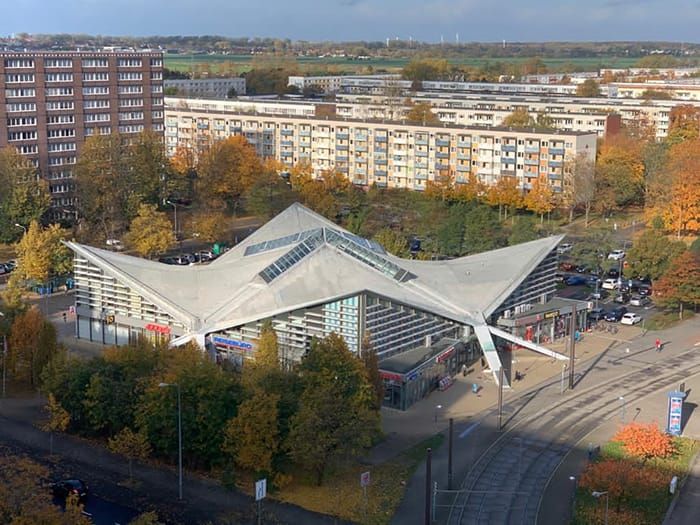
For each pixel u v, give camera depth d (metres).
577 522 126.00
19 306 183.25
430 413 165.50
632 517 127.31
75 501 110.50
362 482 128.38
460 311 188.75
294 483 136.38
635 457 146.50
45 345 170.38
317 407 134.50
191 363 143.50
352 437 134.38
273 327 178.62
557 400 172.50
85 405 145.75
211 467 139.50
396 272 189.12
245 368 155.50
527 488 137.12
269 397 134.12
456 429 158.50
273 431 132.88
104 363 152.75
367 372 149.75
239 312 180.38
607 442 153.62
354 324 171.62
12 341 170.62
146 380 145.25
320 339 154.25
